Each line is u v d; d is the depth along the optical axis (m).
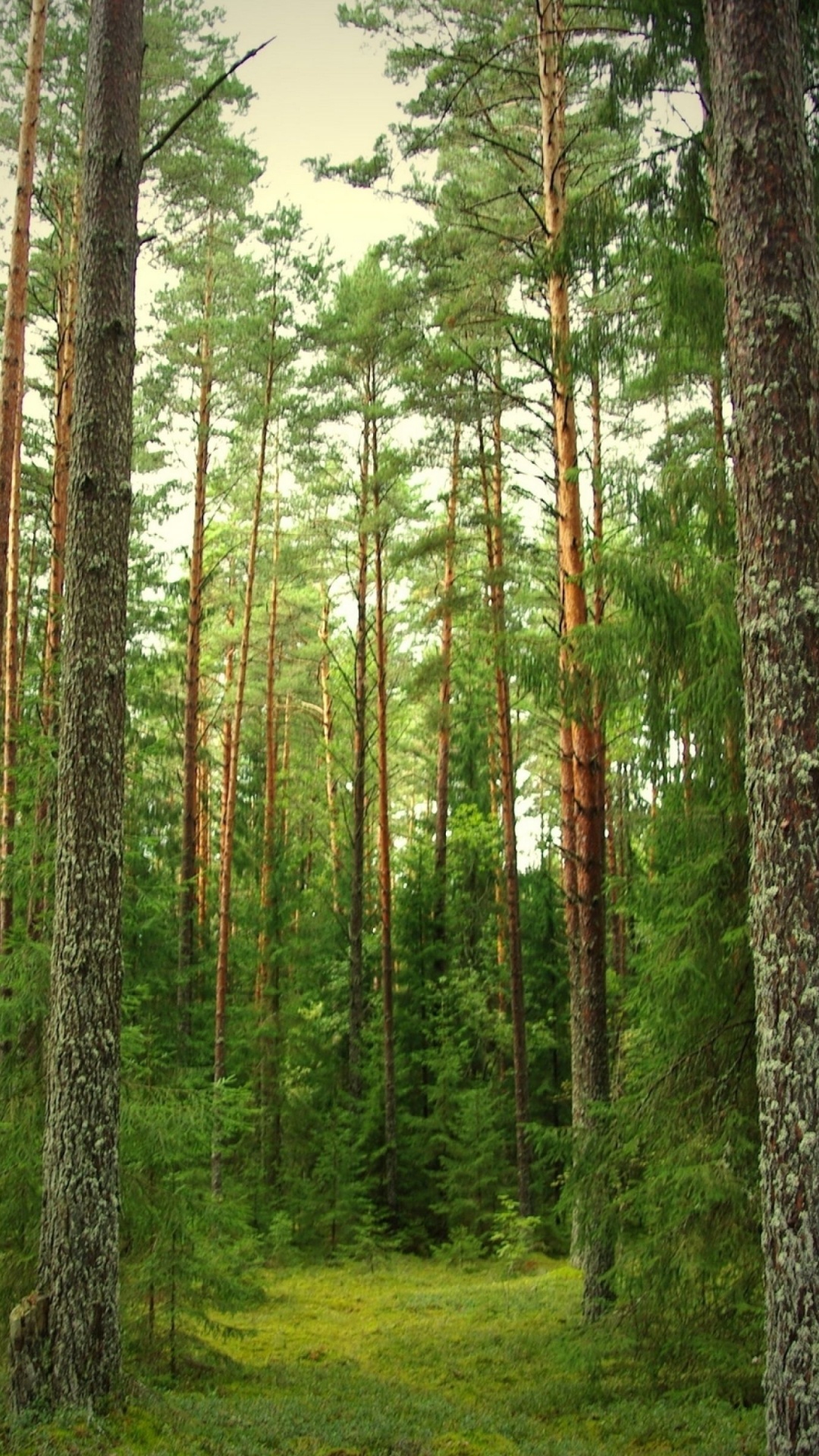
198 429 21.11
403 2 14.70
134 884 13.83
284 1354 11.68
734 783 8.53
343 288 23.45
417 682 21.20
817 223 6.77
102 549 8.02
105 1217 7.27
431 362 17.98
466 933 29.02
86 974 7.51
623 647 8.80
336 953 27.61
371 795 31.38
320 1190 22.12
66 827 7.71
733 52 6.05
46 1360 6.94
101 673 7.90
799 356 5.76
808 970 5.32
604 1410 8.38
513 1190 22.89
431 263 16.92
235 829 27.84
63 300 17.11
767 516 5.71
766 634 5.64
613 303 13.27
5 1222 8.79
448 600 18.55
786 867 5.45
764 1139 5.43
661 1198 8.46
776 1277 5.27
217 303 22.22
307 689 36.72
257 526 23.67
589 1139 9.51
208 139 17.48
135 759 14.28
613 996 17.94
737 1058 8.48
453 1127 23.23
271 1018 24.86
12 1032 9.49
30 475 22.17
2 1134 9.14
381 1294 16.70
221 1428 7.25
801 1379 5.10
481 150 16.77
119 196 8.34
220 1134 10.64
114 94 8.37
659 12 7.69
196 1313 9.80
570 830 17.81
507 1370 10.55
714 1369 8.25
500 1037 25.62
